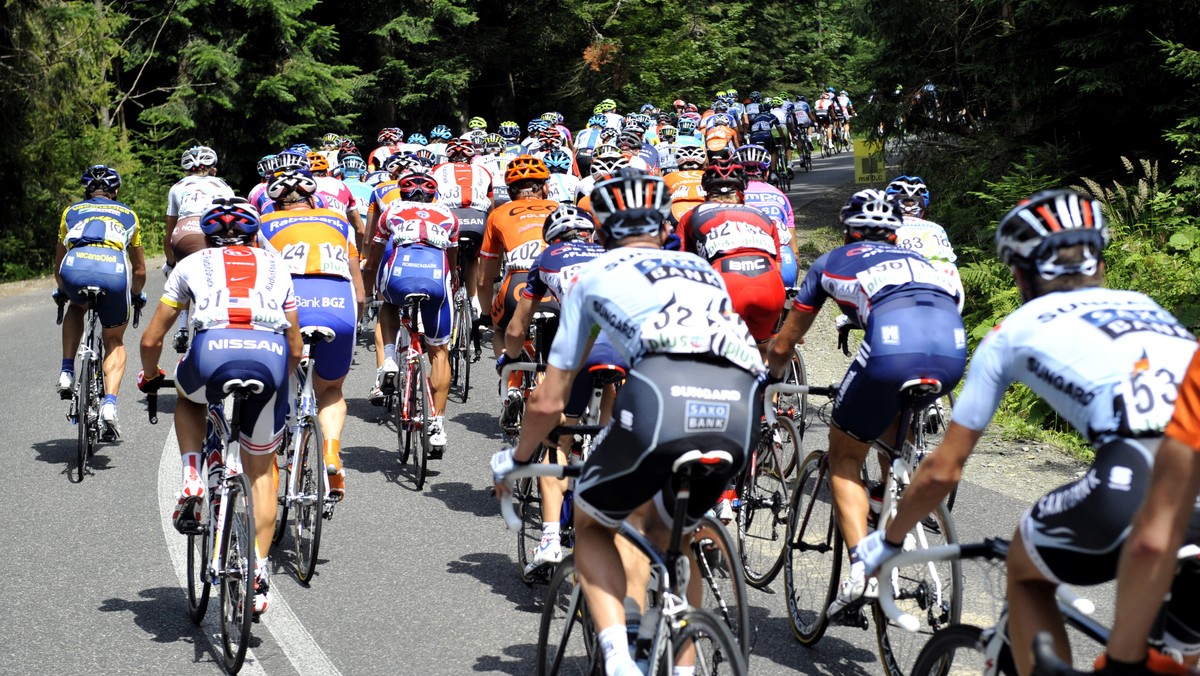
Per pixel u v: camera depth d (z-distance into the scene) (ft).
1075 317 20.98
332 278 45.83
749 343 24.43
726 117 148.77
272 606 38.70
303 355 44.96
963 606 37.14
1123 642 16.28
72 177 159.63
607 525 24.95
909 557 23.04
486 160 97.91
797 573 36.22
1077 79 87.20
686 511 24.80
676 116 175.94
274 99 197.16
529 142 113.60
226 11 195.31
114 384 55.47
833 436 33.35
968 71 99.66
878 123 114.32
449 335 52.75
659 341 23.97
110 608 38.73
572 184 76.95
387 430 61.93
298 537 41.57
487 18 240.32
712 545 27.63
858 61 115.34
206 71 192.44
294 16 197.36
